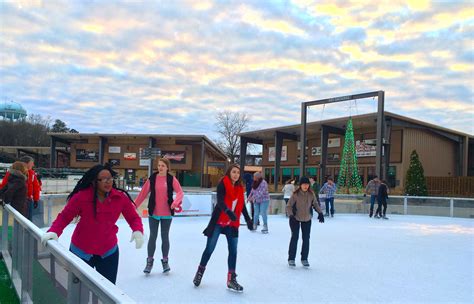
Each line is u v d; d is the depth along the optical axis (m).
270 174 42.09
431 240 9.06
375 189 14.85
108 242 3.11
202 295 4.28
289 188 13.45
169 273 5.18
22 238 3.80
